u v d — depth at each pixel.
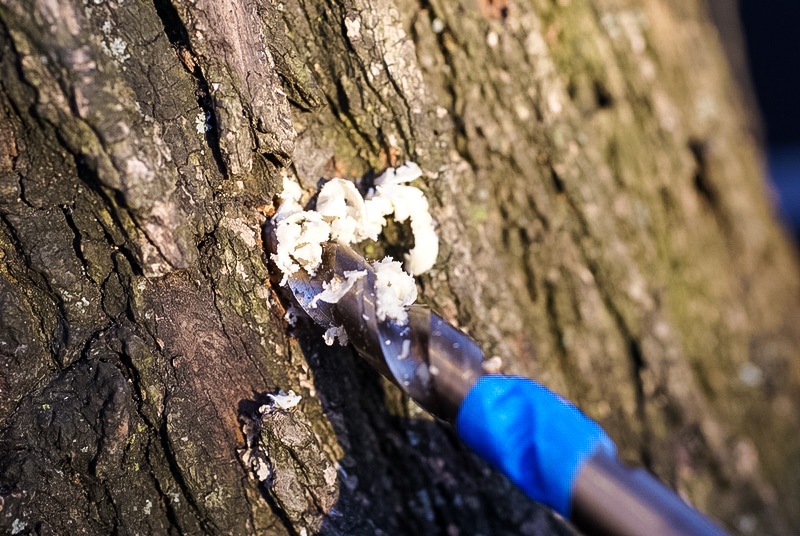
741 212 0.32
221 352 0.19
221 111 0.17
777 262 0.35
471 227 0.21
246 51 0.18
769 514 0.30
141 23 0.17
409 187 0.20
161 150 0.17
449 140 0.21
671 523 0.14
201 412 0.18
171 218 0.17
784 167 0.63
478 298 0.21
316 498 0.19
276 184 0.18
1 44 0.16
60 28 0.16
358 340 0.17
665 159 0.27
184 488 0.18
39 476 0.17
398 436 0.21
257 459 0.19
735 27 0.40
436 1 0.21
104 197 0.17
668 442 0.26
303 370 0.19
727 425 0.29
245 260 0.18
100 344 0.18
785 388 0.33
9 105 0.16
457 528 0.22
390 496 0.21
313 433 0.19
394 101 0.20
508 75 0.22
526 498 0.22
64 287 0.17
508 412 0.16
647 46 0.27
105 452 0.18
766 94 0.68
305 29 0.19
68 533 0.18
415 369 0.17
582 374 0.24
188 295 0.18
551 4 0.24
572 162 0.23
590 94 0.25
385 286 0.18
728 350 0.30
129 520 0.18
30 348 0.17
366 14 0.19
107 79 0.16
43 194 0.17
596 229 0.24
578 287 0.24
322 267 0.18
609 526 0.15
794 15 0.67
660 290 0.26
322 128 0.20
